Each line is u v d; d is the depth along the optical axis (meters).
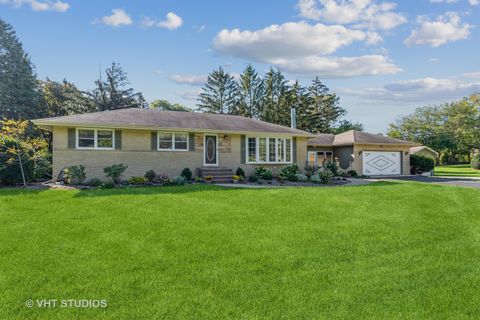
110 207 8.67
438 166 47.00
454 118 48.31
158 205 9.00
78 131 15.01
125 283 4.25
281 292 4.04
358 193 11.78
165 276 4.48
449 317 3.50
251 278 4.44
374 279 4.42
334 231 6.70
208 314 3.52
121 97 42.91
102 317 3.46
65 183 13.55
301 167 20.88
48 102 37.75
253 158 19.33
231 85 53.28
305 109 47.81
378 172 25.58
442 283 4.31
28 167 13.42
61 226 6.86
